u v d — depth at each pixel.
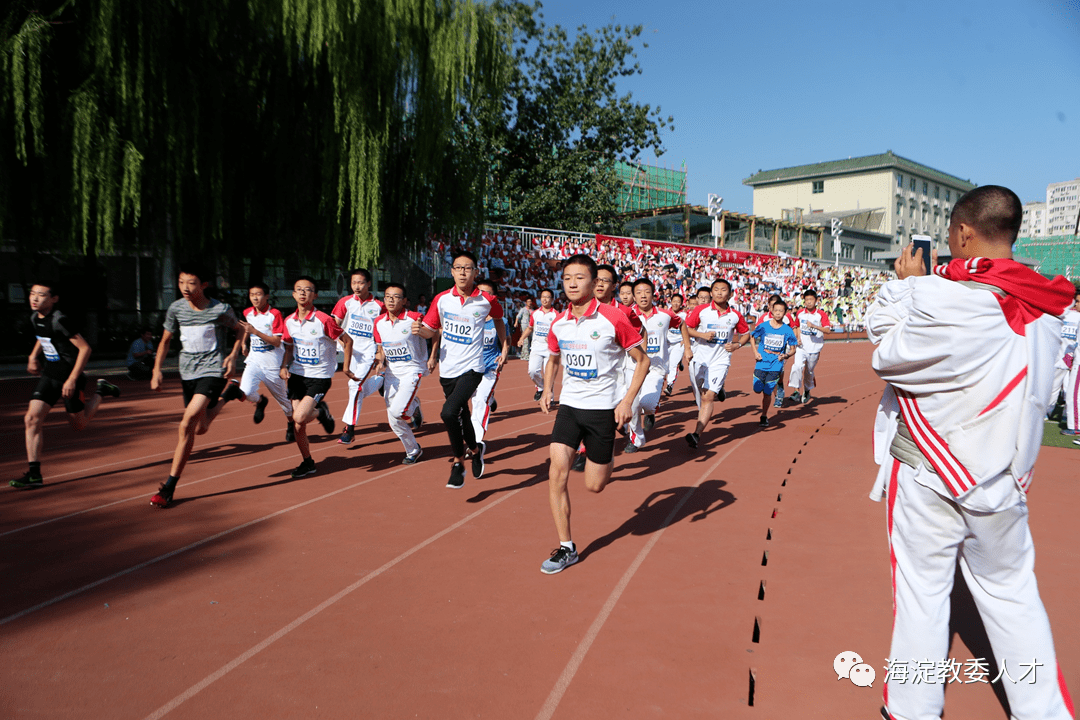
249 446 7.33
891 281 2.67
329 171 14.93
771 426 8.88
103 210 12.28
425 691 2.64
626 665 2.82
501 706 2.54
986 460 2.14
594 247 25.92
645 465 6.55
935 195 62.53
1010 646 2.25
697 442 7.27
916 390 2.25
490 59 16.61
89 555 4.10
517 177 32.22
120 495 5.40
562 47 32.28
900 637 2.35
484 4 16.64
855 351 25.62
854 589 3.56
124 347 18.11
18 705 2.56
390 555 4.10
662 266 28.22
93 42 11.78
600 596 3.50
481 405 5.89
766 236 43.97
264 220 15.64
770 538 4.38
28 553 4.13
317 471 6.23
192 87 12.92
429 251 20.94
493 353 6.20
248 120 14.55
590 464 4.06
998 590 2.27
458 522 4.73
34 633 3.12
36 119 11.52
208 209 14.16
